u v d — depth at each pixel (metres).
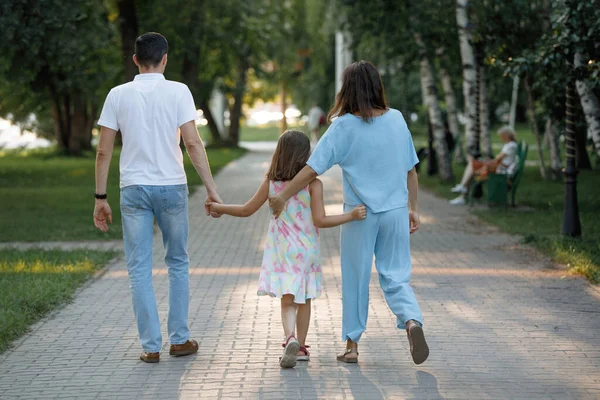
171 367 6.98
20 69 24.86
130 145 7.01
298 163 6.94
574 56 13.51
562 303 9.39
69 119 42.59
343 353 7.14
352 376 6.70
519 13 20.67
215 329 8.23
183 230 7.18
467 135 22.39
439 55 27.66
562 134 23.44
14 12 18.45
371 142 6.74
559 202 19.91
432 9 25.48
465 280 10.75
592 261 11.43
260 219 17.77
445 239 14.52
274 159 7.00
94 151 45.38
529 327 8.30
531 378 6.66
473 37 21.17
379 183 6.78
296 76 55.78
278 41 47.50
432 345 7.64
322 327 8.30
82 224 16.48
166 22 33.94
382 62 31.62
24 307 8.94
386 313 8.90
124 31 32.88
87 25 22.69
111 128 7.04
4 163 37.50
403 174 6.85
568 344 7.69
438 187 24.83
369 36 27.83
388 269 6.84
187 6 33.75
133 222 7.05
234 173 31.03
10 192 23.66
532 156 40.44
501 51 21.61
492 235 14.96
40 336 8.04
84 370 6.92
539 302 9.45
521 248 13.38
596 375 6.75
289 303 7.00
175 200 7.07
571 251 12.21
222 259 12.62
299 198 6.96
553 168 26.92
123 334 8.09
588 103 14.59
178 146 7.12
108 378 6.70
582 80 13.12
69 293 9.86
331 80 60.00
